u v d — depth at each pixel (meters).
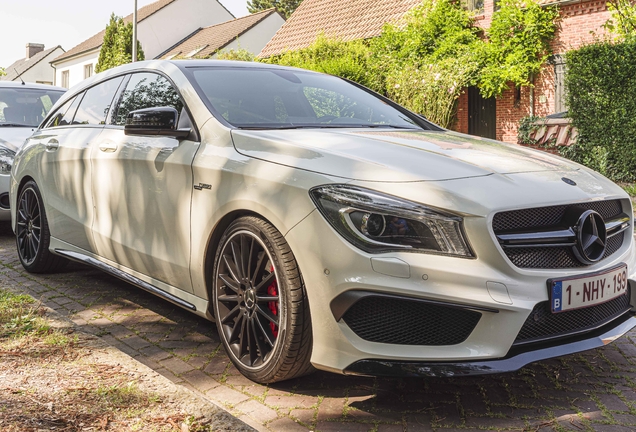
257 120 3.38
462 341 2.48
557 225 2.64
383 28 18.42
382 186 2.51
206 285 3.16
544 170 2.89
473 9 17.45
